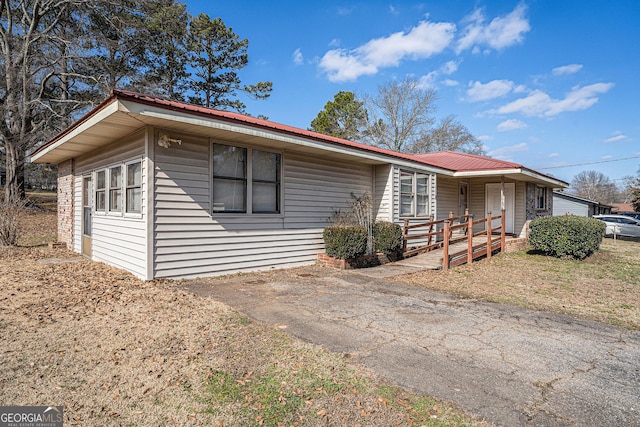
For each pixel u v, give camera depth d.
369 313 4.92
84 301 5.09
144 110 5.34
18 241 12.68
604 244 16.69
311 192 9.00
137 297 5.33
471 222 9.82
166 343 3.65
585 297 6.33
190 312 4.68
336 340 3.85
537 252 11.98
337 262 8.61
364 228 9.02
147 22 21.02
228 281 6.78
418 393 2.77
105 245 8.37
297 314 4.76
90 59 18.86
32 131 18.30
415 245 11.34
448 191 14.50
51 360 3.23
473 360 3.42
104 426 2.33
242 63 27.41
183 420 2.40
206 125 6.03
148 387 2.80
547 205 17.56
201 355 3.39
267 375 3.02
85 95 20.11
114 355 3.35
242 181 7.60
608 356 3.61
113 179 8.02
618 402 2.69
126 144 7.17
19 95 18.69
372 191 10.78
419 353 3.56
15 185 18.28
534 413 2.52
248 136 6.90
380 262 9.47
